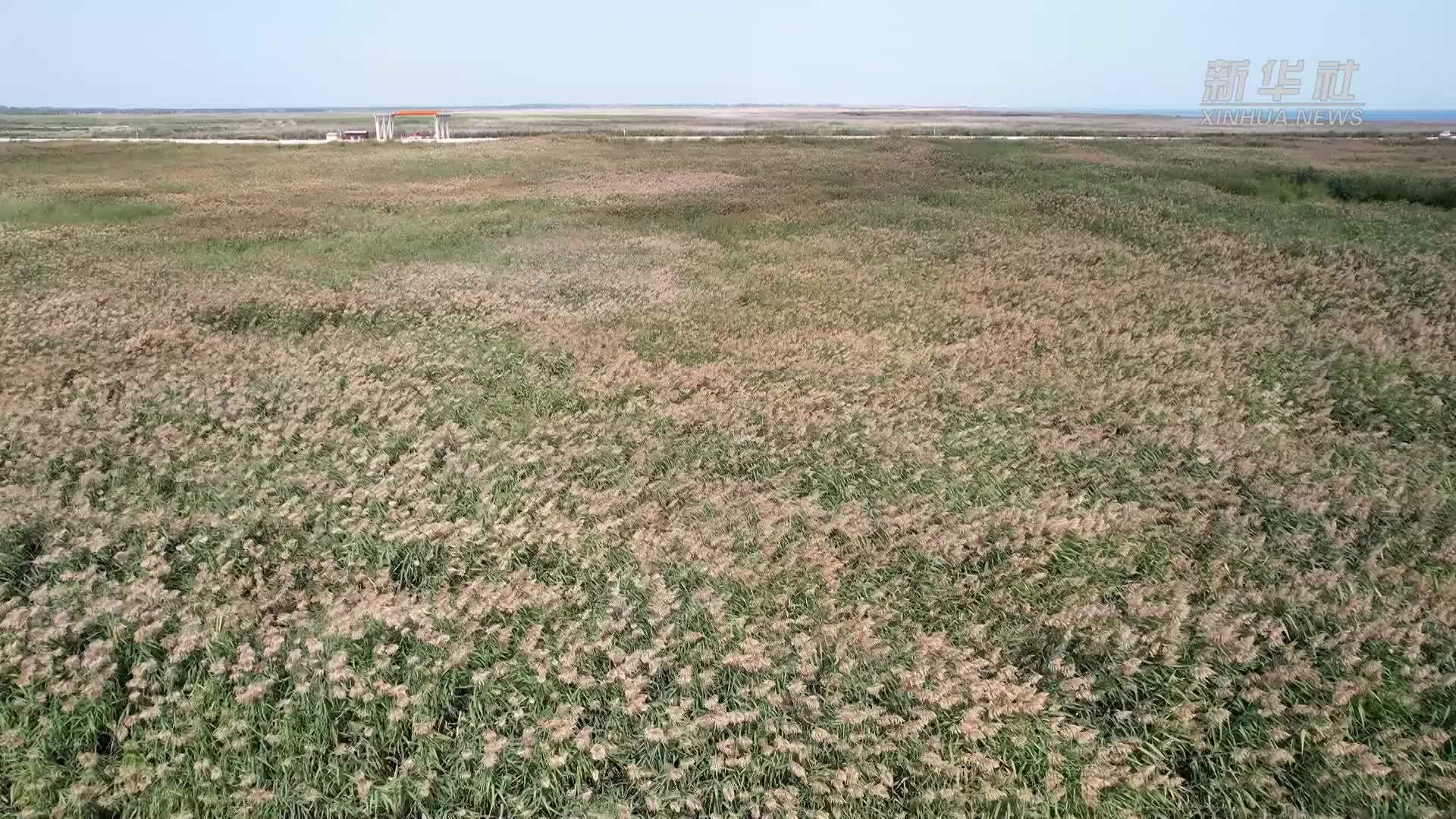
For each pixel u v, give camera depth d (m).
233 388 12.91
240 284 19.38
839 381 13.97
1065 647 7.70
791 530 9.52
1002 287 19.55
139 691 6.94
